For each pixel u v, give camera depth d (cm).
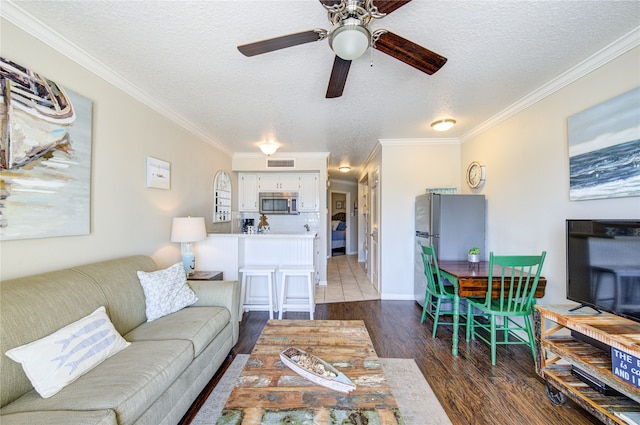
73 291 160
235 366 227
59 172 178
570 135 215
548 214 241
